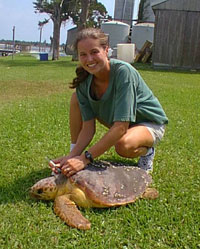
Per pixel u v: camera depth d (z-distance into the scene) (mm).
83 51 2385
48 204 2355
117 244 1938
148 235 2027
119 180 2404
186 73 13680
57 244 1924
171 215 2234
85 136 2742
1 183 2691
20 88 8594
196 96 7465
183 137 4148
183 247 1932
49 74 12281
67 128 4375
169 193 2568
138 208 2301
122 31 22688
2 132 4113
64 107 5859
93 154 2441
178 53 15227
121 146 2641
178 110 5840
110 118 2693
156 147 3705
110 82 2527
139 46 22484
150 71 13969
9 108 5840
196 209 2336
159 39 15266
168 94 7645
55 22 26375
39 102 6473
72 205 2227
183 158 3391
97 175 2361
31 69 14555
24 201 2385
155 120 2844
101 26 23172
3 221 2135
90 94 2645
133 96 2508
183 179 2850
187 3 14711
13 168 3012
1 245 1906
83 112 2752
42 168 3023
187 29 14945
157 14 15086
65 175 2377
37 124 4559
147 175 2627
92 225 2111
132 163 3139
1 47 49281
